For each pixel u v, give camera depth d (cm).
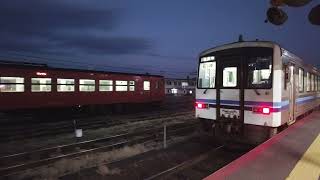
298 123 1005
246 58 862
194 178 727
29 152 927
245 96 859
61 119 1834
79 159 885
